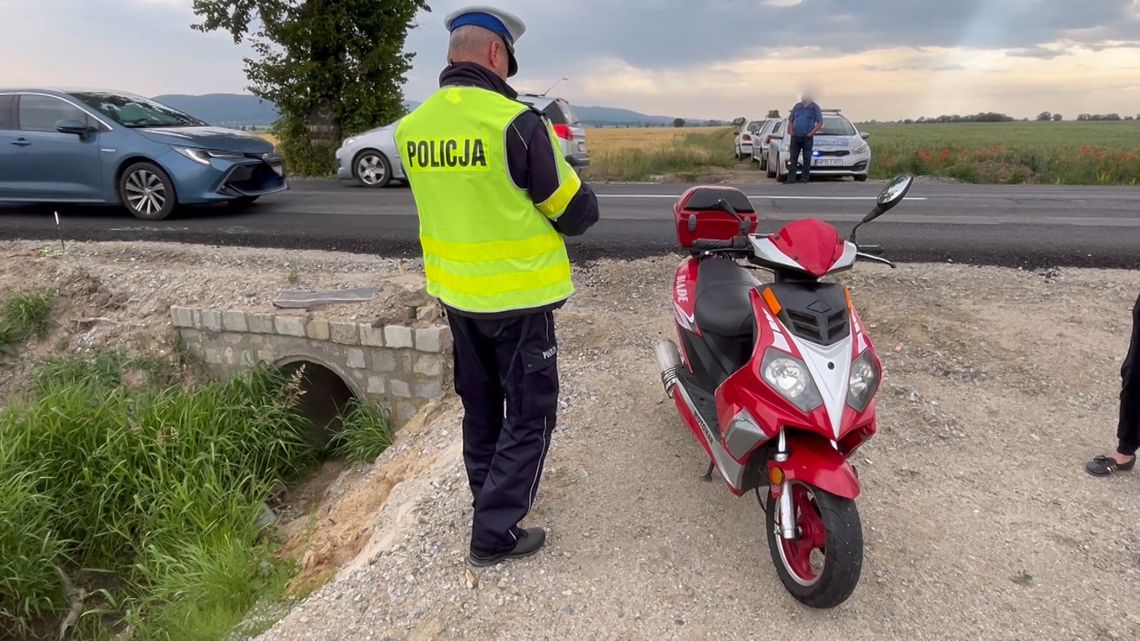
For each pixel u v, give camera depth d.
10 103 9.72
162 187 9.59
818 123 14.71
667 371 4.11
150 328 7.13
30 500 5.16
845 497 2.75
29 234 9.16
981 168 17.80
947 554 3.39
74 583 5.26
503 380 3.24
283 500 6.22
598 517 3.69
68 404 6.01
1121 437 3.91
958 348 5.32
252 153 10.14
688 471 4.04
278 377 6.72
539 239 3.00
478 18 2.92
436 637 3.03
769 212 10.24
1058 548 3.42
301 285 7.19
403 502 4.27
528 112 2.88
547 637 2.97
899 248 7.46
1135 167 17.20
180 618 4.15
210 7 18.08
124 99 10.25
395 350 6.23
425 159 2.99
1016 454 4.20
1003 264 6.83
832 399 2.84
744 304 3.77
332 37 18.27
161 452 5.68
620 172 17.55
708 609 3.07
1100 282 6.29
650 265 7.23
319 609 3.31
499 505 3.29
